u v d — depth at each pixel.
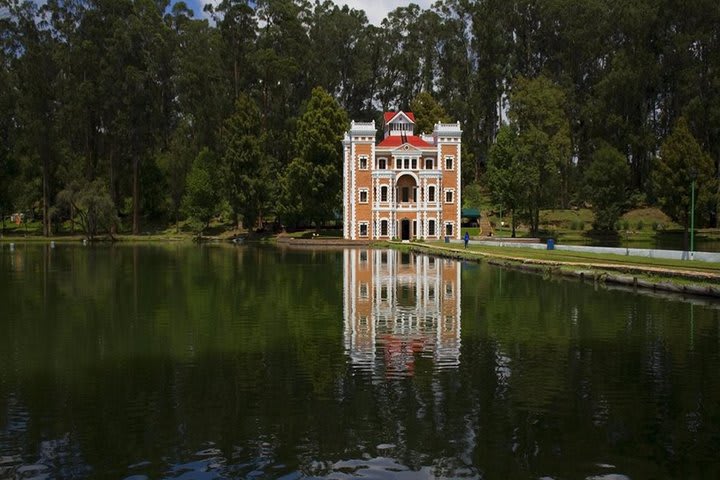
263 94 128.12
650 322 27.30
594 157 108.62
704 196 82.06
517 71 141.12
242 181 111.44
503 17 140.75
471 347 22.58
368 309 31.12
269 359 20.83
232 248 89.19
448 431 14.38
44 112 117.19
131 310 31.00
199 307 31.91
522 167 96.00
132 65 119.69
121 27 119.00
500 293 36.94
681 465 12.61
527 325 26.72
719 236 96.38
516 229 109.12
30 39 119.88
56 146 118.75
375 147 103.75
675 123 105.69
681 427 14.58
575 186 122.38
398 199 105.44
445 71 145.50
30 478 12.17
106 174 127.38
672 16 112.62
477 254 64.12
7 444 13.77
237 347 22.62
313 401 16.47
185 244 103.00
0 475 12.30
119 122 117.00
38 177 126.06
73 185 110.19
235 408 15.94
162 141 138.62
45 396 17.00
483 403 16.27
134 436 14.19
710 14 108.62
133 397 16.88
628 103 115.44
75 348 22.55
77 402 16.50
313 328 26.22
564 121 108.75
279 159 126.19
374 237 103.38
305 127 108.69
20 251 81.38
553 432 14.30
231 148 112.06
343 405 16.12
